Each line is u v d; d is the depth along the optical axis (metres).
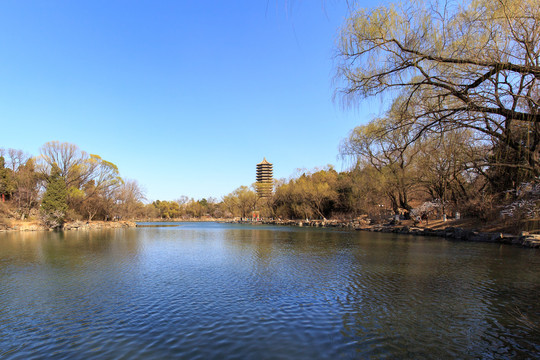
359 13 7.71
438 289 11.21
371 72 7.95
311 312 9.09
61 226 54.97
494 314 8.70
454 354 6.49
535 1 7.29
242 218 107.50
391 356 6.43
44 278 13.73
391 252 20.66
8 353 6.77
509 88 8.16
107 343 7.20
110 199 71.38
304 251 22.31
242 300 10.30
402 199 45.06
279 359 6.34
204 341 7.24
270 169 155.88
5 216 50.84
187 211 149.12
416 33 7.39
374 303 9.81
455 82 7.72
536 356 6.38
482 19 7.62
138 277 13.87
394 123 8.32
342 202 62.62
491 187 27.52
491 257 17.50
